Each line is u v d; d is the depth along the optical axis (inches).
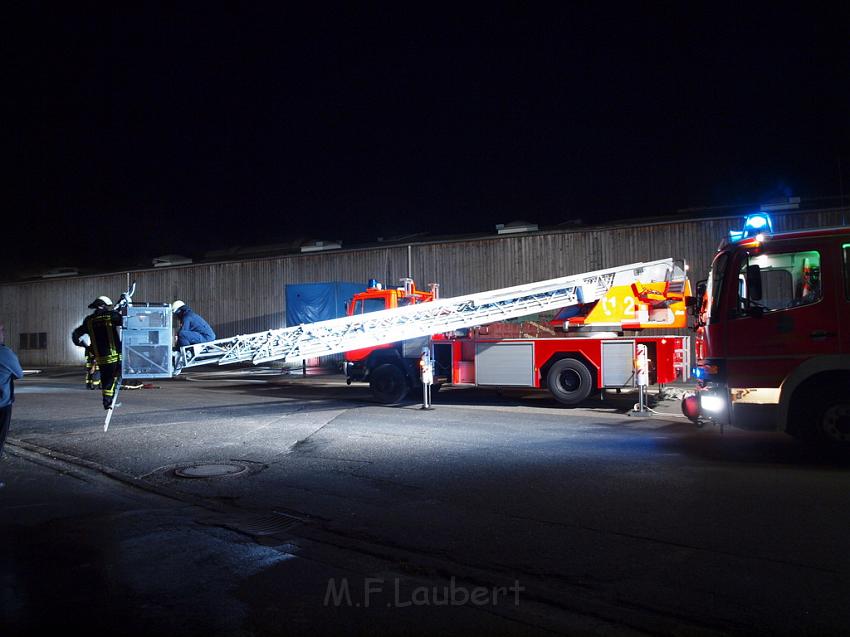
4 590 159.6
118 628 138.9
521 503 227.9
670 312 481.7
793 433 293.1
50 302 1270.9
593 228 798.5
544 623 138.9
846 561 167.5
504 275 855.1
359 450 328.2
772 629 132.1
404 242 971.3
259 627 138.6
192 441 361.1
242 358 453.4
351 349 489.1
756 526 197.2
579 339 484.1
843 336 282.2
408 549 185.5
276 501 239.0
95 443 360.2
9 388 272.5
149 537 199.5
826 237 288.8
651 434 365.1
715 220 729.0
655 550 178.4
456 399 561.6
